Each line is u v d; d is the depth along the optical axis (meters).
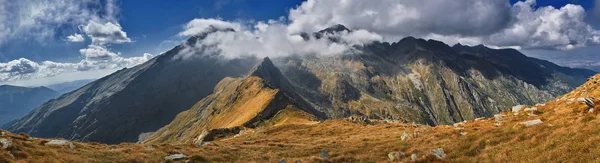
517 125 32.19
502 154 24.77
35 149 28.42
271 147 45.84
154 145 39.19
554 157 21.22
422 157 28.59
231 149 42.31
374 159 32.75
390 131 66.31
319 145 46.97
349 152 38.19
